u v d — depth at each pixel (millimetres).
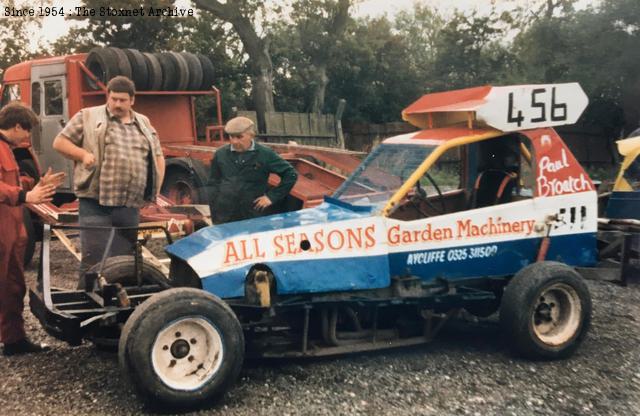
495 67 32125
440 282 5410
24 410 4328
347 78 29047
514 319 5348
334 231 5027
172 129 12000
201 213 8430
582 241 5867
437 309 5641
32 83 11500
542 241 5707
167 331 4250
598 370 5273
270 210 9180
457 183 6562
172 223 8148
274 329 5180
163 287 5383
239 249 4805
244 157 6277
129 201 5949
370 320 5535
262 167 6289
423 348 5719
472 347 5773
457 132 5750
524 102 5621
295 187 9180
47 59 11289
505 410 4477
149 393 4160
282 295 4898
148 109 11672
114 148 5855
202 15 25203
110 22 21031
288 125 24516
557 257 5785
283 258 4852
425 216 6188
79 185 5910
